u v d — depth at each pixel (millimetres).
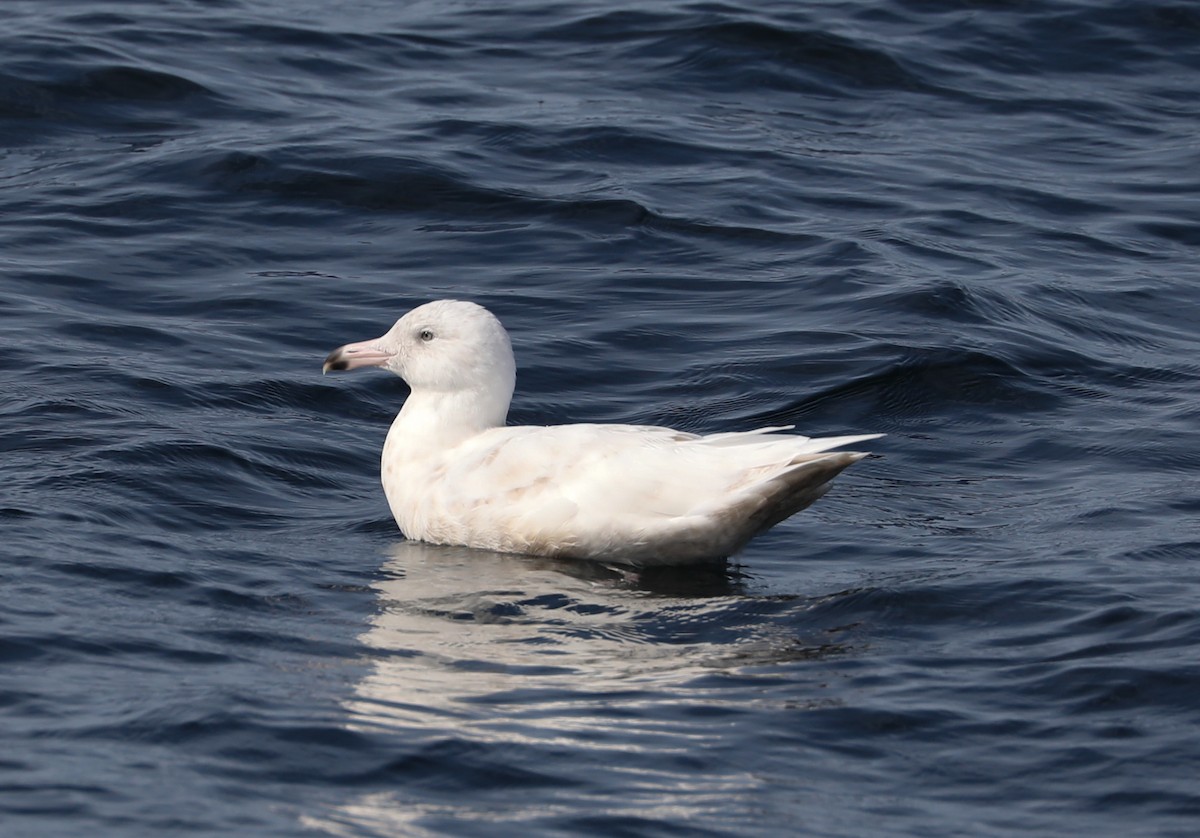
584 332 16875
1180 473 13812
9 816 8055
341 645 10320
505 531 12148
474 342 12820
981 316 17234
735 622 10883
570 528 11938
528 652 10305
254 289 17625
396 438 12898
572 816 8258
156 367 15547
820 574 11820
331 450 14320
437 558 12117
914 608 11008
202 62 23750
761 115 23031
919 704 9523
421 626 10711
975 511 13109
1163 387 15914
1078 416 15211
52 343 15945
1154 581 11266
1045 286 18281
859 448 14641
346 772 8633
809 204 20328
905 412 15383
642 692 9664
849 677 9914
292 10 26500
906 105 23594
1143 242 19844
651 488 11828
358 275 18156
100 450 13531
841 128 22812
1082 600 10977
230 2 26547
